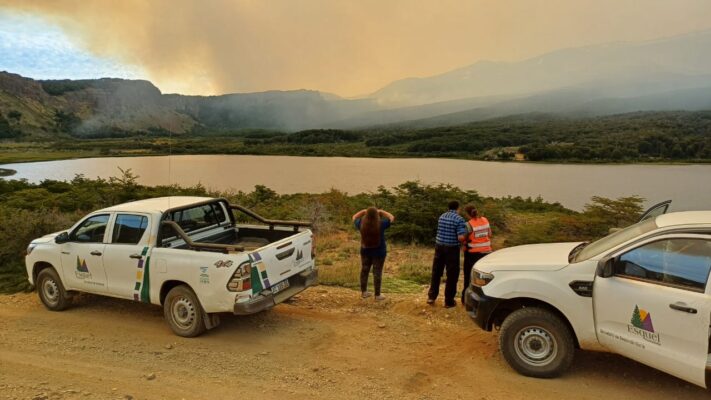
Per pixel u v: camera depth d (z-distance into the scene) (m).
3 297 8.20
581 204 42.59
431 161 117.44
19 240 10.64
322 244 13.04
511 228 16.91
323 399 4.43
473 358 5.30
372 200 21.52
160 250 6.19
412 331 6.18
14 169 89.44
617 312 4.39
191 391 4.62
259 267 5.86
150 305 7.48
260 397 4.48
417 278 9.16
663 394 4.39
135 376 4.99
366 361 5.27
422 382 4.75
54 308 7.31
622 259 4.46
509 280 4.99
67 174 75.94
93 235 6.88
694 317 3.90
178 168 88.88
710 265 3.96
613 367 4.97
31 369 5.22
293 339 5.95
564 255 5.18
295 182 61.66
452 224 6.93
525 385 4.64
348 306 7.23
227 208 7.52
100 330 6.44
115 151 152.25
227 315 6.86
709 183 59.31
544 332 4.77
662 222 4.50
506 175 74.81
